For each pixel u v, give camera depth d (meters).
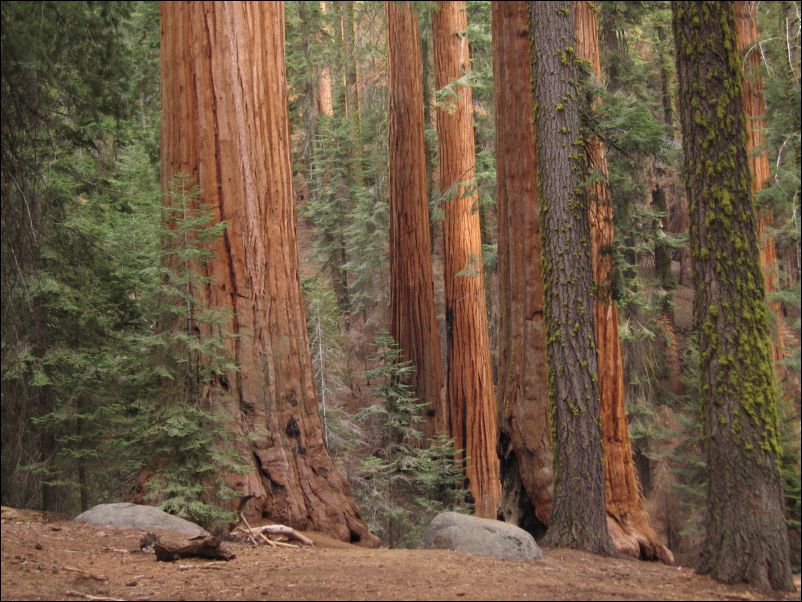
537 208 12.53
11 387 10.51
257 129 11.34
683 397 20.25
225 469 10.05
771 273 14.05
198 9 11.19
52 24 9.52
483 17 23.22
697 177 7.90
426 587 6.14
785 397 13.33
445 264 20.39
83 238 11.59
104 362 10.62
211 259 10.70
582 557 9.63
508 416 12.42
